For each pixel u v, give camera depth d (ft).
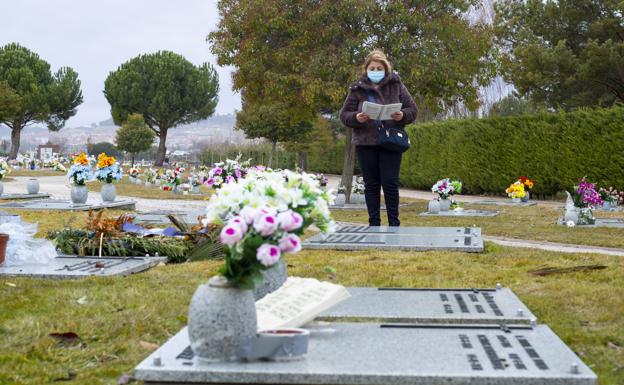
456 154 93.81
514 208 62.49
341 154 156.56
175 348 12.05
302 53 65.72
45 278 21.24
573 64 94.73
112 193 56.18
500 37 108.99
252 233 11.18
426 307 15.24
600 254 25.96
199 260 26.02
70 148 268.82
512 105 129.18
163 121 206.69
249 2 66.39
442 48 65.31
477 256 25.39
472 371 10.53
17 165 157.28
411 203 70.74
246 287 11.03
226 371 10.65
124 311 16.63
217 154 188.24
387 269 22.45
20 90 194.59
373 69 31.91
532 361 11.08
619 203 69.41
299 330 11.39
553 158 79.05
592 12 98.22
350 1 62.90
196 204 67.21
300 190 12.46
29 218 42.52
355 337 12.60
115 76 206.69
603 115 73.67
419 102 73.05
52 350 13.87
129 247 25.95
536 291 18.78
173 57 206.49
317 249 27.43
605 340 14.20
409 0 65.87
